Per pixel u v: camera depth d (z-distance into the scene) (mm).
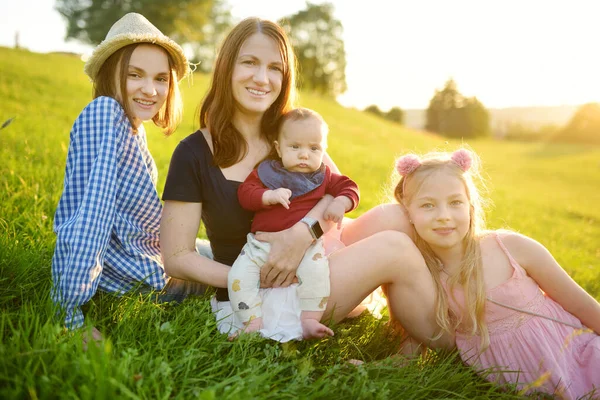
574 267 6602
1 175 4969
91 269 2453
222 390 2021
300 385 2133
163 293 2840
